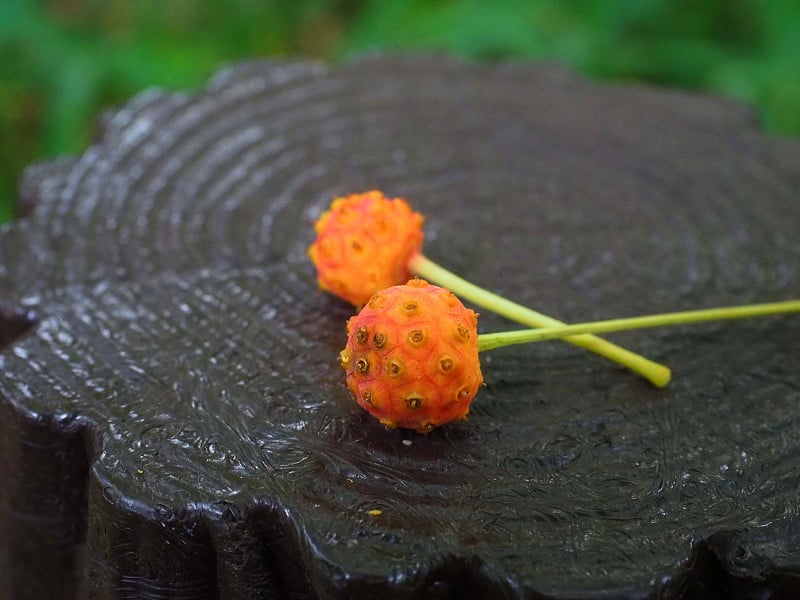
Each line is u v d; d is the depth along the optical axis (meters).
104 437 0.19
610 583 0.18
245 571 0.19
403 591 0.18
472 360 0.19
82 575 0.22
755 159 0.28
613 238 0.25
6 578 0.23
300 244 0.24
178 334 0.22
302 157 0.27
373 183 0.26
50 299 0.22
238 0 0.48
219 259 0.24
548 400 0.21
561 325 0.21
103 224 0.25
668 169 0.27
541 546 0.18
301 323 0.22
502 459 0.19
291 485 0.19
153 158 0.27
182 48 0.46
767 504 0.19
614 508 0.19
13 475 0.21
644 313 0.23
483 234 0.25
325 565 0.18
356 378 0.19
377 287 0.21
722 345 0.22
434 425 0.19
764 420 0.20
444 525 0.18
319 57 0.51
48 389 0.20
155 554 0.19
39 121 0.46
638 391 0.21
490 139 0.28
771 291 0.24
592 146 0.28
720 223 0.26
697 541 0.18
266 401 0.20
